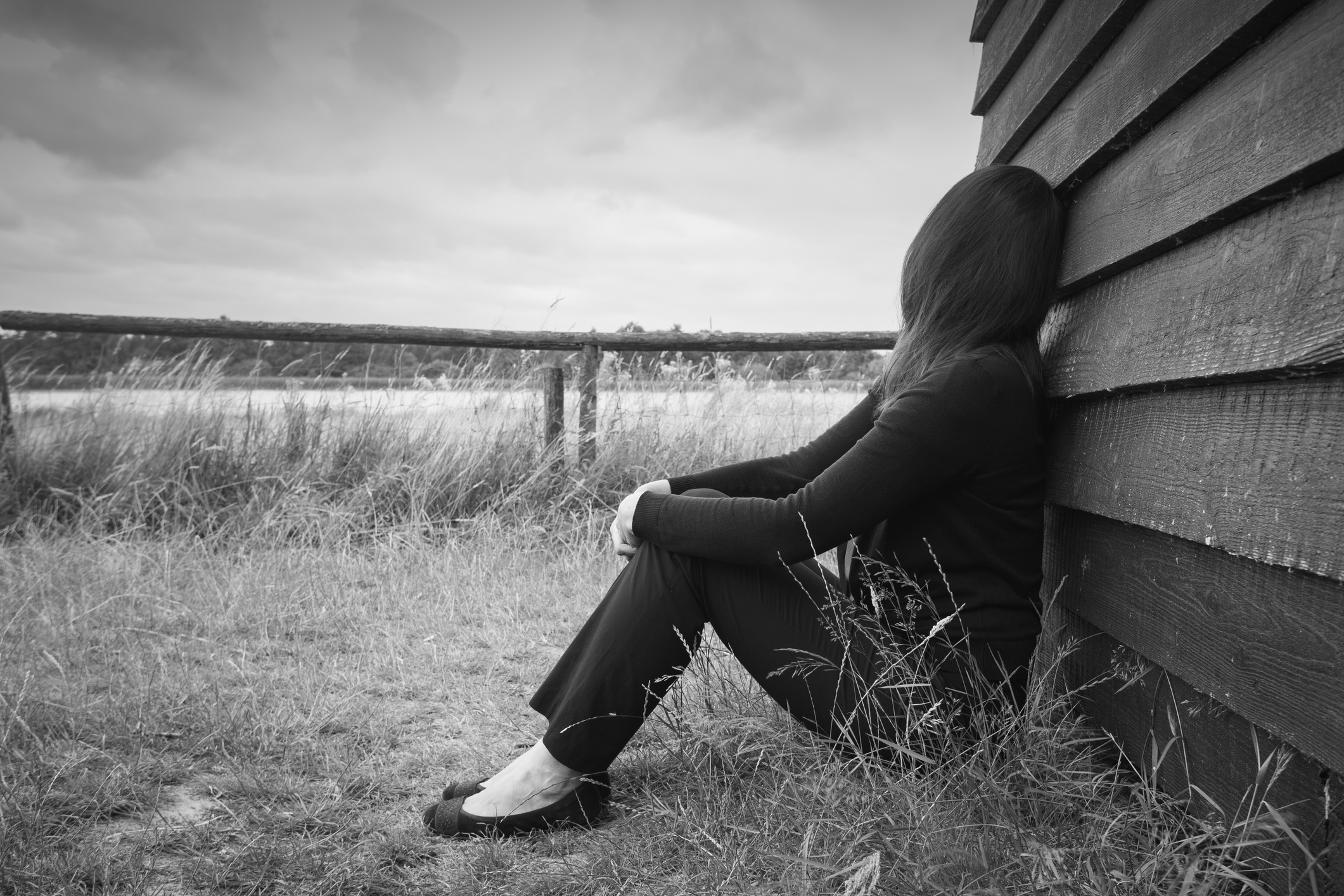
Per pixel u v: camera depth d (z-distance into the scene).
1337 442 1.09
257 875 1.69
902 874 1.42
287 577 3.87
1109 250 1.76
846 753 1.82
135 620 3.27
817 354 5.83
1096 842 1.43
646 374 5.59
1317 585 1.14
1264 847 1.28
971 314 1.79
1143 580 1.63
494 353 5.58
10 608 3.32
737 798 1.85
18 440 5.10
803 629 1.84
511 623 3.42
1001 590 1.77
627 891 1.62
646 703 1.88
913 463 1.67
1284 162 1.19
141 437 5.16
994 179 1.83
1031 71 2.28
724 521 1.78
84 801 1.93
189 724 2.37
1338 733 1.09
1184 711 1.54
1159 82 1.54
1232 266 1.34
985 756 1.59
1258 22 1.26
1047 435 2.11
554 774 1.84
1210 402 1.39
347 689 2.69
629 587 1.89
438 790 2.10
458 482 5.07
